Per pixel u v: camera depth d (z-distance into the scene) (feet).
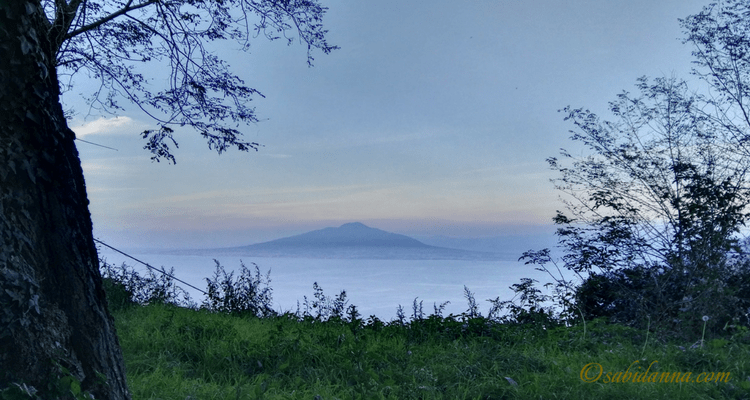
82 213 10.64
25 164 9.64
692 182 28.48
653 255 29.37
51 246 10.02
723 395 14.14
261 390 14.19
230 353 17.97
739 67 31.04
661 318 25.31
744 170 29.60
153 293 33.06
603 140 32.35
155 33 26.50
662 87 32.22
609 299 29.37
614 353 18.53
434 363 17.71
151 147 26.96
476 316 27.84
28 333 9.45
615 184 31.12
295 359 17.74
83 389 10.06
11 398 8.95
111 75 27.04
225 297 34.12
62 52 24.68
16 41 9.50
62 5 20.06
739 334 20.57
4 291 9.25
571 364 17.02
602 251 29.27
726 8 31.96
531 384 14.96
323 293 31.53
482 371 16.38
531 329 24.07
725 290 23.43
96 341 10.47
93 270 10.73
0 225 9.33
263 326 25.45
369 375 16.20
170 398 13.11
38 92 9.86
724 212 26.30
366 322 29.27
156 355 17.53
